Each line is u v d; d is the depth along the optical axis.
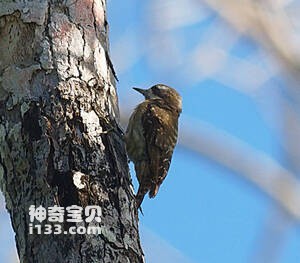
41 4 10.71
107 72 11.12
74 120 10.27
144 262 10.05
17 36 10.59
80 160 10.05
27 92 10.27
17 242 9.73
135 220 10.24
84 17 11.02
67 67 10.54
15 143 10.05
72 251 9.41
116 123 10.96
